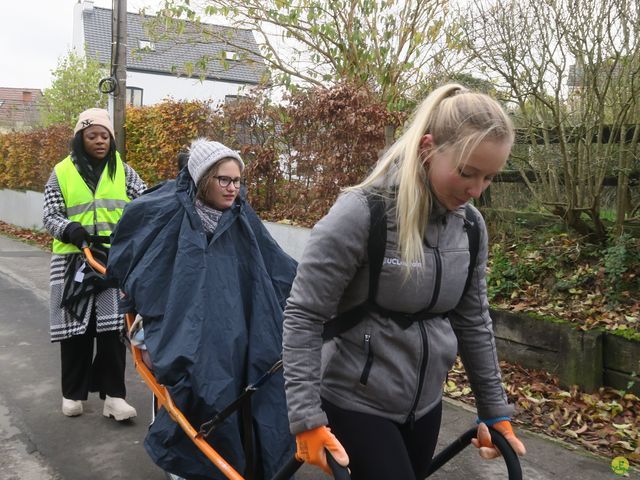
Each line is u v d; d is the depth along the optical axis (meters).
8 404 4.37
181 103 8.66
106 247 3.87
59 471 3.47
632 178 5.18
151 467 3.53
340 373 1.85
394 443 1.81
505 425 1.96
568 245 5.44
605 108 5.16
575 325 4.46
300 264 1.78
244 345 2.54
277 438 2.49
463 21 5.82
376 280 1.75
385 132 6.40
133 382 4.87
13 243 12.41
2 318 6.67
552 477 3.39
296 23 7.76
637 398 4.13
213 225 2.73
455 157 1.62
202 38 8.70
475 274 1.97
